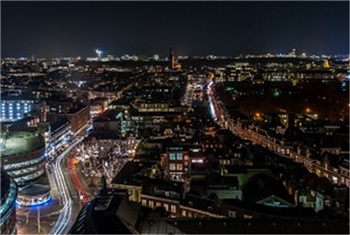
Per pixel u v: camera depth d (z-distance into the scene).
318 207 176.12
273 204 167.88
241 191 172.62
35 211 182.38
